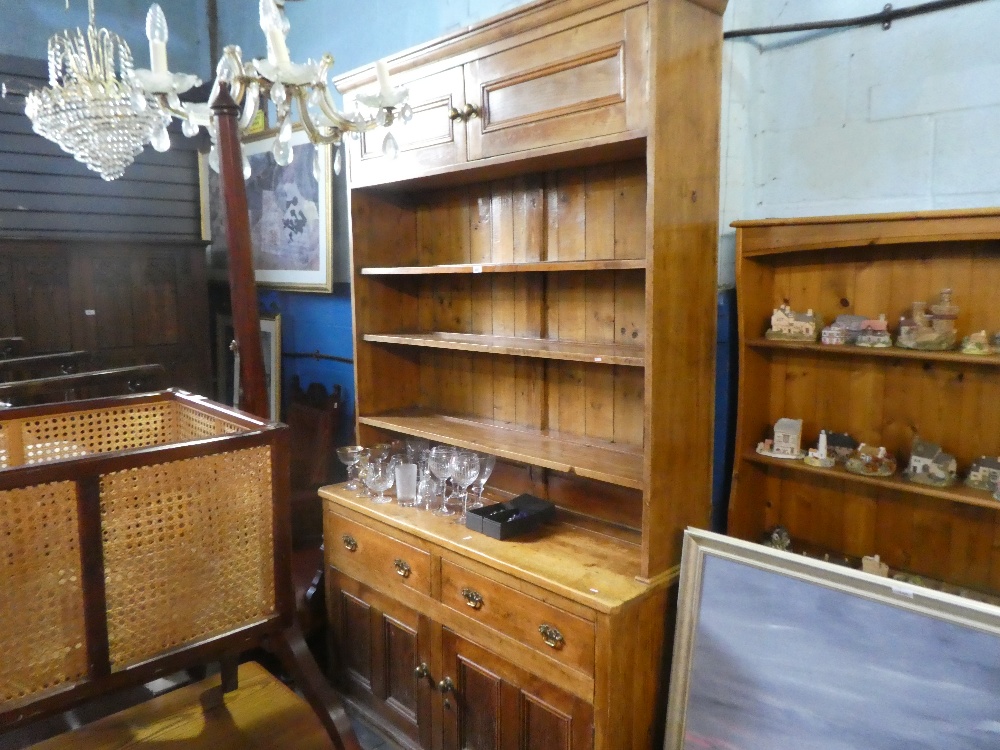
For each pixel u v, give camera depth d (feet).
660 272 5.44
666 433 5.70
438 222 8.54
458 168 6.79
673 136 5.39
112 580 4.02
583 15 5.57
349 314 10.49
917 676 4.63
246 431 4.77
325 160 10.32
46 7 12.28
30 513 3.68
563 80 5.80
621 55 5.37
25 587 3.72
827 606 5.03
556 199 7.25
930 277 5.56
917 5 5.56
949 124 5.52
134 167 12.28
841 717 4.91
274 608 4.75
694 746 5.60
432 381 8.93
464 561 6.53
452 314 8.54
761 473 6.65
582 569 5.98
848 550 6.24
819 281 6.17
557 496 7.50
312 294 11.16
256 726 4.95
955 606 4.49
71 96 6.80
